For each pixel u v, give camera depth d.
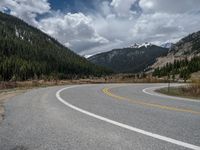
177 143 4.09
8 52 184.00
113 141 4.22
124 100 10.88
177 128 5.21
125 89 19.86
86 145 4.00
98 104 9.27
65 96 12.47
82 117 6.48
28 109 7.92
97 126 5.40
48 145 4.02
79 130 5.03
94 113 7.12
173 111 7.71
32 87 21.02
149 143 4.10
